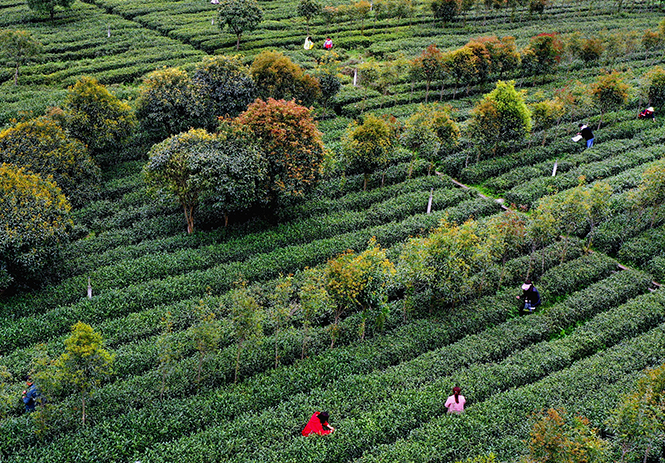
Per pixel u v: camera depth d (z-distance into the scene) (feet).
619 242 122.62
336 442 74.43
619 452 73.20
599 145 162.50
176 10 281.33
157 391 84.43
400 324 100.83
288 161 119.75
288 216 130.11
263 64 159.33
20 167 120.06
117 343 94.99
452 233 99.04
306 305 87.56
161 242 120.37
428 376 86.79
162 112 146.20
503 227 103.86
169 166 116.37
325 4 288.92
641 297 104.83
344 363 89.97
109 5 284.82
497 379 85.61
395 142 140.77
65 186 129.70
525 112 145.07
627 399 69.62
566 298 107.96
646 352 89.97
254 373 90.12
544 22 279.49
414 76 188.03
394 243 121.70
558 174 146.92
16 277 106.83
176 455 73.20
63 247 115.44
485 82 199.11
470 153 155.43
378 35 251.39
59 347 92.32
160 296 104.73
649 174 117.39
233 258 116.78
